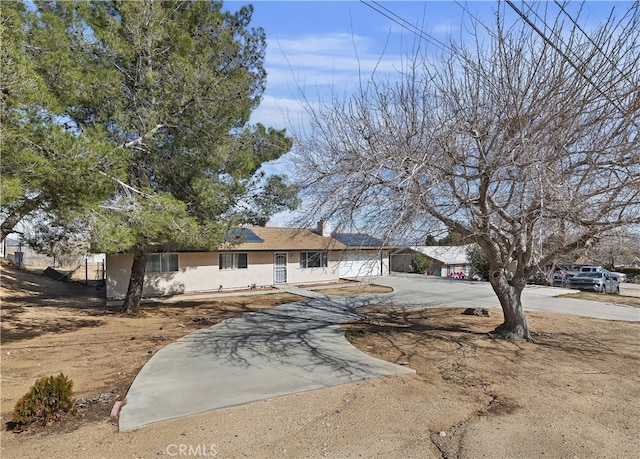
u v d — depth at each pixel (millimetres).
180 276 20047
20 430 4695
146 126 9977
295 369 7055
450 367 7172
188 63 10242
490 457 4051
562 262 8484
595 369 7113
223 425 4770
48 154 6781
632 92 5742
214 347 8859
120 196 9250
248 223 13531
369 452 4148
